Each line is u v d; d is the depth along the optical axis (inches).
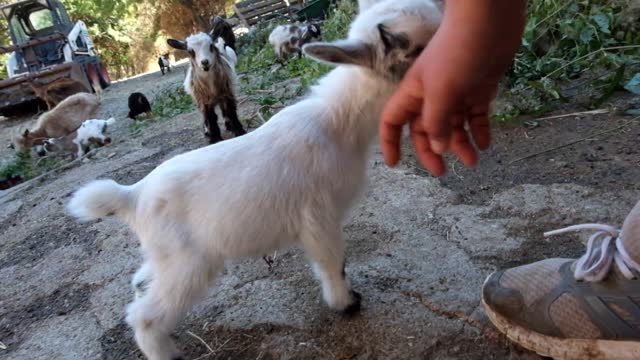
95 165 56.9
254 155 22.2
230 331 25.0
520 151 35.7
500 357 20.9
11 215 47.5
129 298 29.3
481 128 11.8
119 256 34.0
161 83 138.3
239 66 110.3
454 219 29.8
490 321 22.4
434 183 33.9
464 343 21.7
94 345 26.2
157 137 62.3
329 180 22.3
